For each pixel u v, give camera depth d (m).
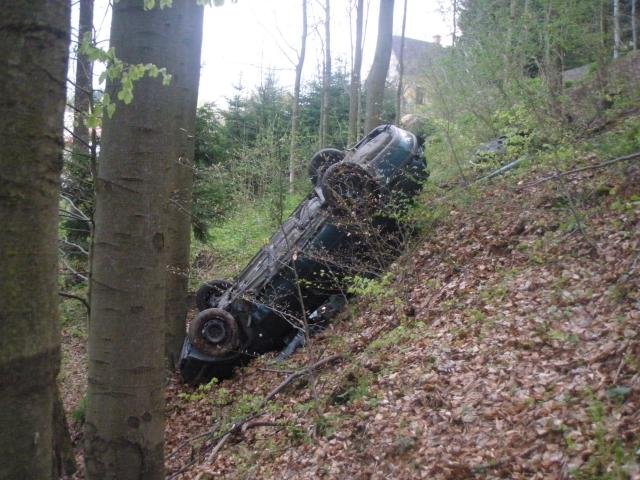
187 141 8.82
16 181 2.06
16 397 2.09
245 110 19.03
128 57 3.91
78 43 4.70
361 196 8.34
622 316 5.32
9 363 2.07
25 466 2.13
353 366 6.89
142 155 3.78
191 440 7.12
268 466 5.89
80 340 11.41
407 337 7.04
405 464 4.86
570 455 4.04
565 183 7.95
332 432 5.81
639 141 7.73
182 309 9.30
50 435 2.24
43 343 2.16
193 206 11.96
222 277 11.92
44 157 2.14
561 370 5.04
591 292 5.96
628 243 6.37
